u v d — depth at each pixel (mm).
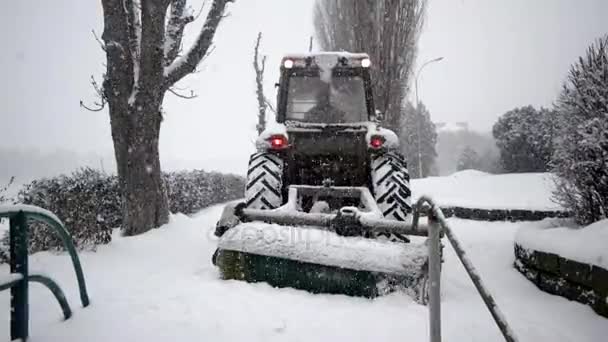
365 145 4098
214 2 5758
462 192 10469
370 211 3305
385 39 14445
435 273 2051
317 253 2977
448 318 2582
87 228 4625
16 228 2285
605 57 3557
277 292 2953
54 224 2574
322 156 4172
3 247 4598
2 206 2199
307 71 4652
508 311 2773
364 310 2637
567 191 3863
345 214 3037
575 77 3682
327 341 2273
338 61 4586
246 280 3189
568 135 3734
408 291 2842
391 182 3727
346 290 2906
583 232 3143
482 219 7066
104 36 5500
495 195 9711
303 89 4633
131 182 5547
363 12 14578
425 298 2785
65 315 2613
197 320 2502
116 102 5477
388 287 2863
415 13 14438
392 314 2576
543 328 2484
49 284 2529
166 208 6020
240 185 16891
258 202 3713
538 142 22922
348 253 2918
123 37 5441
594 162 3477
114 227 6301
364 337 2312
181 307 2689
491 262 4266
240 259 3217
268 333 2352
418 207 2176
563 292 3111
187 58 5758
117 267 3875
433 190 11070
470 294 3180
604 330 2510
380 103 14477
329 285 2947
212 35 5805
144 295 2939
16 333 2260
